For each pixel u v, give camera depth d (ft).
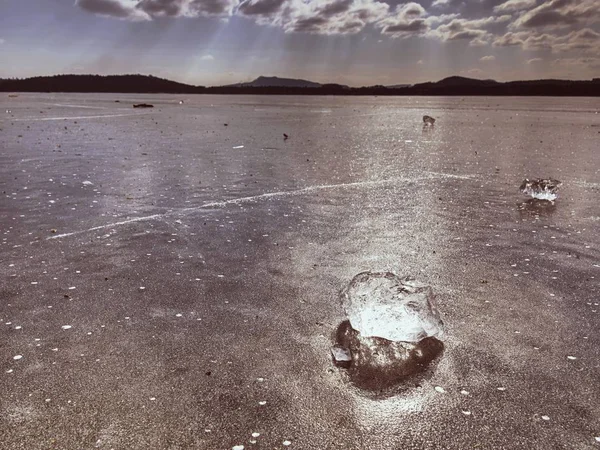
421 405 8.62
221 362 10.03
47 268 15.70
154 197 27.32
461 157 45.32
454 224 21.38
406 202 26.05
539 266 15.94
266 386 9.17
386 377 9.52
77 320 11.98
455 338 11.16
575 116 122.72
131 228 20.68
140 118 108.17
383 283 11.55
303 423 8.12
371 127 86.69
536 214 23.17
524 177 34.01
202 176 34.55
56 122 91.04
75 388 9.08
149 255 17.10
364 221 21.97
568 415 8.34
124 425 8.04
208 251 17.61
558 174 35.12
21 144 54.13
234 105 209.46
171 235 19.67
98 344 10.78
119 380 9.35
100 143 56.44
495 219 22.22
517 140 61.62
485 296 13.57
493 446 7.60
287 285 14.34
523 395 8.91
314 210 24.20
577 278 14.87
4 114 114.42
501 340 11.05
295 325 11.76
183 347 10.65
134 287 14.15
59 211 23.71
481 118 116.37
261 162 41.98
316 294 13.67
